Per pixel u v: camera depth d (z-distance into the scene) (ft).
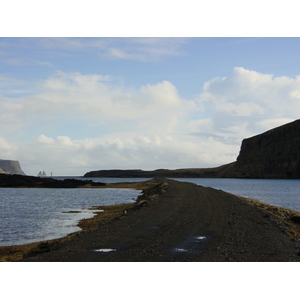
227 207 72.18
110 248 34.40
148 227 47.67
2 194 219.20
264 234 40.68
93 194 213.46
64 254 32.17
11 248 52.01
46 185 333.83
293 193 232.73
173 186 172.24
